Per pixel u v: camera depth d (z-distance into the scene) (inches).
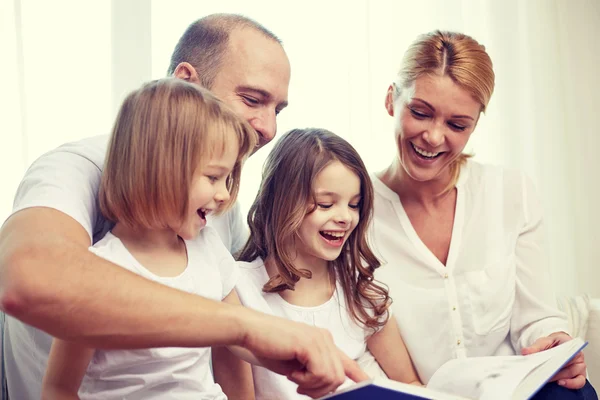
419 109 51.7
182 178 35.3
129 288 25.3
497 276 55.9
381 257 56.1
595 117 90.2
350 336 50.6
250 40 47.6
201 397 37.4
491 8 86.0
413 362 54.9
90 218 36.0
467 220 57.0
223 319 25.8
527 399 37.8
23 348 40.6
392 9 80.5
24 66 64.6
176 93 36.6
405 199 57.6
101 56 67.6
